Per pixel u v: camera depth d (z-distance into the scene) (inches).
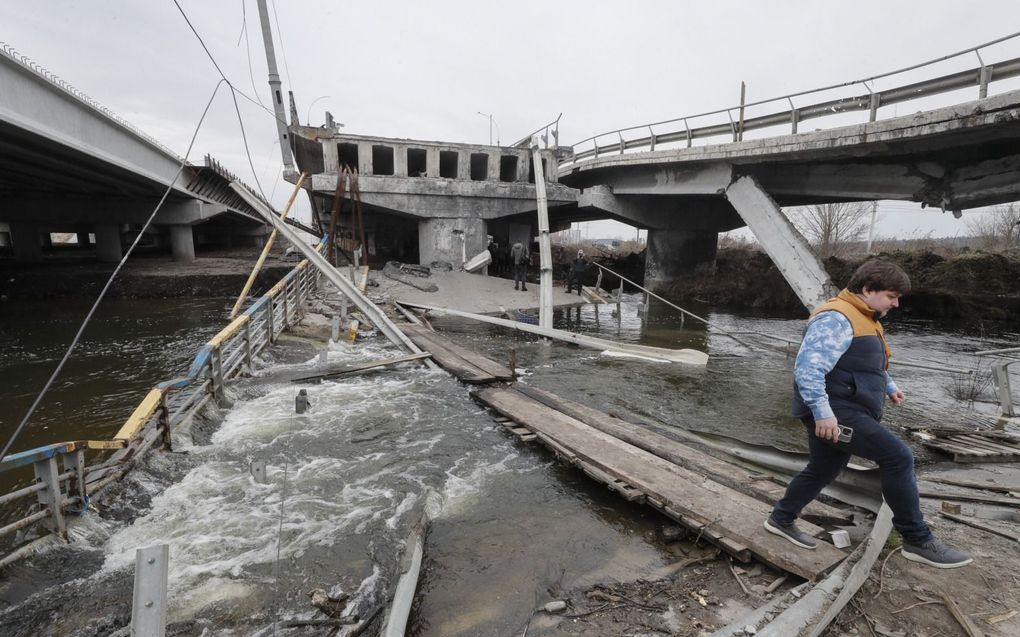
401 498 178.2
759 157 560.1
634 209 903.7
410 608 118.5
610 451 205.5
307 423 246.2
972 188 440.1
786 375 375.6
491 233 1155.9
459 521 164.9
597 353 438.0
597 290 828.0
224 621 116.8
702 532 146.3
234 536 152.6
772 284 802.8
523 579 134.0
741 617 110.5
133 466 176.4
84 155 524.7
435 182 777.6
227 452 211.9
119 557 140.3
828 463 124.6
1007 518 154.3
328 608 121.2
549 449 217.5
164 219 942.4
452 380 326.6
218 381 261.6
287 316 439.5
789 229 547.8
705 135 653.9
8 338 453.7
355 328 447.5
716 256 1063.6
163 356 390.9
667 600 123.1
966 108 366.6
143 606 71.1
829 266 847.7
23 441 232.1
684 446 211.6
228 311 606.2
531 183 831.7
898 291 111.3
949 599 110.6
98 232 931.3
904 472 114.1
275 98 714.2
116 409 274.4
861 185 525.3
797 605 105.4
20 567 125.6
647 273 1006.4
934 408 304.0
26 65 400.8
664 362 406.6
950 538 139.9
